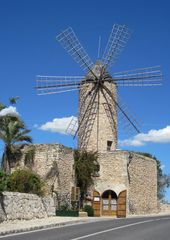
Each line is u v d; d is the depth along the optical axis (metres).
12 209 26.78
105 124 47.28
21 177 34.47
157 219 32.16
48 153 39.41
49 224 24.86
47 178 38.78
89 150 46.66
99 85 48.09
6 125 39.25
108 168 43.91
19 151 40.03
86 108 47.94
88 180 42.84
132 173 44.34
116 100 48.91
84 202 42.72
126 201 42.31
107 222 28.62
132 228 23.39
